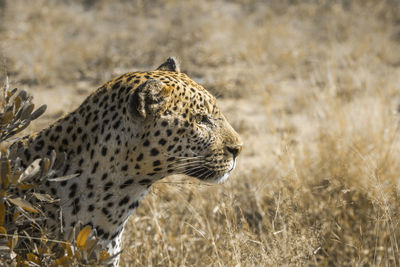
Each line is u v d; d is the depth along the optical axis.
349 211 11.10
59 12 33.84
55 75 23.66
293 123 18.77
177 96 7.39
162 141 7.34
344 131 13.80
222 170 7.96
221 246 9.62
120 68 25.52
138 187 7.64
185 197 11.34
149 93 7.07
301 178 12.03
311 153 13.59
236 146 7.98
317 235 9.52
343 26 31.64
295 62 26.19
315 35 30.86
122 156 7.32
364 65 23.53
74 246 6.75
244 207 11.91
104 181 7.39
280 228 9.98
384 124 13.89
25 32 29.45
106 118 7.41
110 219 7.61
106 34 31.22
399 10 33.34
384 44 27.78
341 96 17.56
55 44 28.50
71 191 7.41
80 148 7.50
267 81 24.02
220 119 7.95
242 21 32.81
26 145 7.75
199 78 24.27
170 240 10.04
